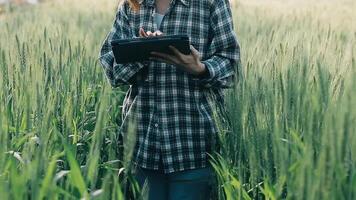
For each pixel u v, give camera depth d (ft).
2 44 19.49
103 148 13.53
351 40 17.21
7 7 43.62
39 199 8.04
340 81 11.42
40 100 11.94
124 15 11.87
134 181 12.12
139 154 11.76
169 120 11.48
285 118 11.30
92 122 15.30
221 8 11.37
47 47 17.37
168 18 11.37
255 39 22.95
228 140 12.12
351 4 41.45
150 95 11.56
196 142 11.59
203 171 11.73
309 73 13.07
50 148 10.94
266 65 13.50
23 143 11.80
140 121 11.70
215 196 12.28
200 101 11.57
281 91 11.47
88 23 34.63
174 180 11.68
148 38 10.60
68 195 8.84
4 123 10.64
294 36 18.53
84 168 9.95
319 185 7.96
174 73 11.39
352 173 8.54
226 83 11.42
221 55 11.35
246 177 11.89
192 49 10.66
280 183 9.01
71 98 12.96
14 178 8.08
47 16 37.19
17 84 13.55
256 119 11.13
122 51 10.78
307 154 8.18
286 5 42.47
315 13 33.19
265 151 10.36
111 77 11.89
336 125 8.35
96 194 8.07
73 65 16.16
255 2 46.21
